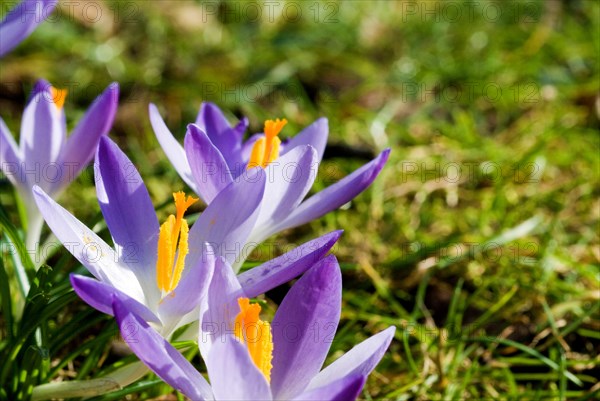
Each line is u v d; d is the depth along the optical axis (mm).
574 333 524
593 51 822
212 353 367
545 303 518
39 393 412
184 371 383
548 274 544
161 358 369
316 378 390
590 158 658
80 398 430
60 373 477
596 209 609
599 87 749
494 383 502
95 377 433
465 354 501
